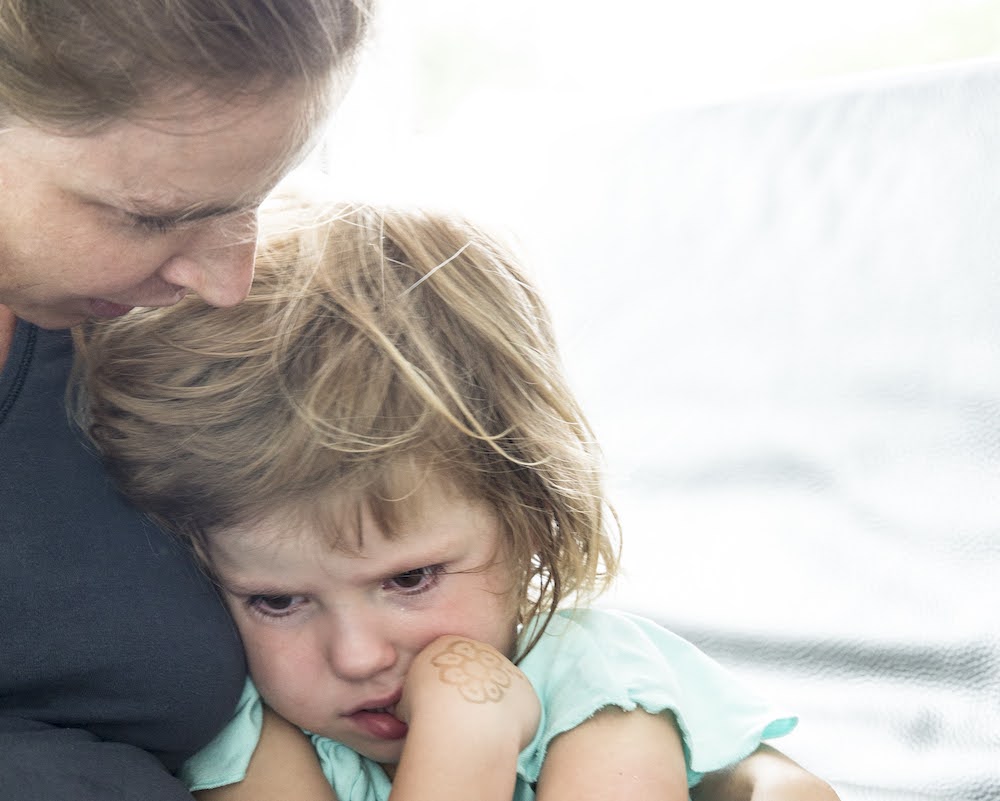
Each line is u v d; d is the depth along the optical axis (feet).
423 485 3.17
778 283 6.19
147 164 2.28
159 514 3.13
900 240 6.08
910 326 5.74
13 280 2.49
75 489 2.99
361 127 5.86
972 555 4.76
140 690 2.95
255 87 2.22
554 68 12.09
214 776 3.40
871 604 4.68
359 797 3.51
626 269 6.45
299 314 3.28
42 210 2.35
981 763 3.86
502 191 6.88
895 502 5.10
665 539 5.24
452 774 3.02
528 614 3.59
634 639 3.62
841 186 6.40
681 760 3.34
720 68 11.67
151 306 2.76
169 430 3.12
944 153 6.25
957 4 10.98
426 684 3.16
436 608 3.27
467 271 3.52
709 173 6.73
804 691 4.37
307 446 3.11
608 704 3.33
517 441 3.40
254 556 3.16
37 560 2.87
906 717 4.15
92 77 2.15
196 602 3.08
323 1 2.24
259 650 3.31
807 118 6.72
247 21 2.16
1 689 2.86
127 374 3.22
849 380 5.69
